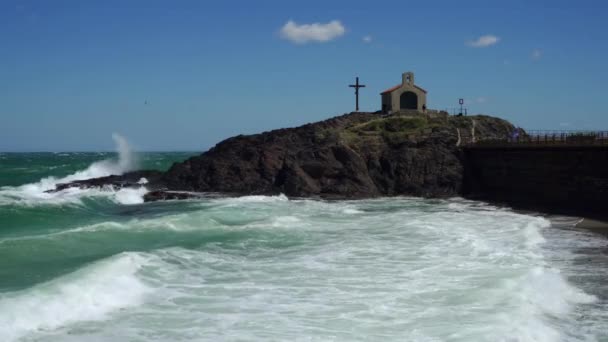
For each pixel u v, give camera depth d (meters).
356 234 30.23
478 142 57.38
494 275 20.17
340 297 17.83
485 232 31.02
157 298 17.38
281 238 29.06
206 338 14.11
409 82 72.56
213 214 37.75
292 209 42.75
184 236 29.03
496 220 36.38
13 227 33.12
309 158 56.16
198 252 24.86
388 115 70.00
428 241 27.69
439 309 16.39
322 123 66.19
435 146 57.06
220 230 31.03
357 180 55.38
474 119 65.75
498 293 17.83
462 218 37.56
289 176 54.97
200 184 57.78
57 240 26.11
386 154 57.47
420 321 15.35
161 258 22.77
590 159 43.31
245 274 20.97
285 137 61.47
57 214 39.75
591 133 46.03
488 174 54.81
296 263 22.98
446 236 28.94
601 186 42.38
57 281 17.45
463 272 20.88
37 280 19.14
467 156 56.97
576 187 44.59
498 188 53.59
